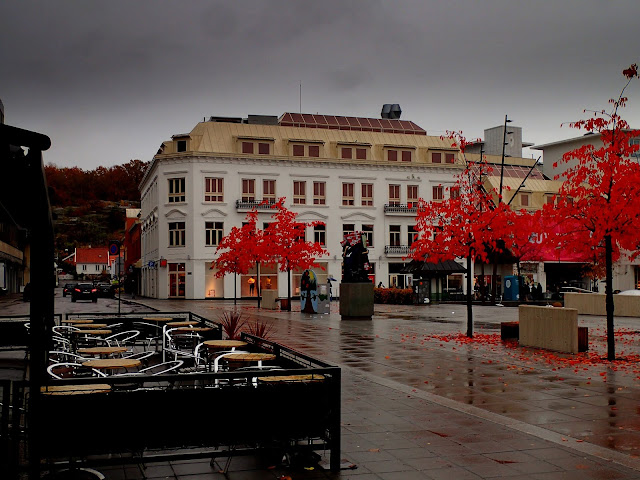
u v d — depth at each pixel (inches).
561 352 585.3
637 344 661.9
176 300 2144.4
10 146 221.3
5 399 225.6
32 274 219.3
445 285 2231.8
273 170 2255.2
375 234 2359.7
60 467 216.5
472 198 786.2
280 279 2246.6
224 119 2448.3
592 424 308.7
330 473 233.3
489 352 589.0
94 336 490.9
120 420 218.5
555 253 649.0
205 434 227.1
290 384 236.5
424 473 233.5
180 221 2198.6
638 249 583.5
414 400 362.9
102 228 6427.2
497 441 275.9
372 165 2362.2
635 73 526.0
